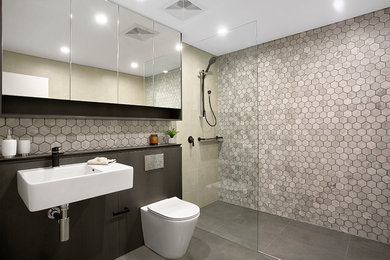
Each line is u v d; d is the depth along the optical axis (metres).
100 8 1.73
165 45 2.24
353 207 2.16
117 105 1.97
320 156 2.36
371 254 1.83
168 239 1.72
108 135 1.91
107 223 1.74
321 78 2.33
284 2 1.85
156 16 2.05
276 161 2.68
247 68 2.06
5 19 1.30
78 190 1.19
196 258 1.79
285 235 2.17
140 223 1.99
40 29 1.44
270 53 2.71
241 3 1.85
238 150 2.16
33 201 1.03
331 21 2.21
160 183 2.16
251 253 1.87
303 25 2.29
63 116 1.50
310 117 2.41
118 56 1.85
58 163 1.44
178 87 2.39
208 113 2.38
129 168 1.45
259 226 2.38
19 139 1.45
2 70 1.28
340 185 2.24
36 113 1.51
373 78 2.04
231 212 2.18
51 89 1.48
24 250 1.35
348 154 2.19
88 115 1.78
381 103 2.00
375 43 2.03
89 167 1.51
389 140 1.97
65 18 1.55
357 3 1.88
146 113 2.22
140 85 2.02
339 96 2.23
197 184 2.49
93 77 1.69
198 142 2.48
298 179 2.51
